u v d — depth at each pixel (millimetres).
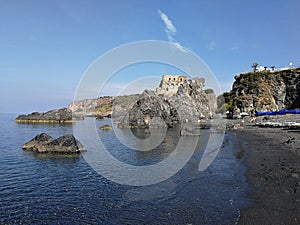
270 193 12312
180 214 10641
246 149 26719
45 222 10211
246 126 55688
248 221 9570
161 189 14008
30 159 22484
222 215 10320
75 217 10609
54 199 12711
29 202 12320
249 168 17875
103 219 10391
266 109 85875
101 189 14180
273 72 94125
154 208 11375
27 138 39719
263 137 35625
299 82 85625
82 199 12648
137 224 9844
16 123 77938
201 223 9727
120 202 12195
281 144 27578
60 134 44812
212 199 12188
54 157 23312
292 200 11227
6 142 34750
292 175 14922
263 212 10234
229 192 13070
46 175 17266
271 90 90625
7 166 19953
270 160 19688
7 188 14453
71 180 16000
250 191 12906
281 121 55688
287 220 9391
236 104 90000
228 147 29031
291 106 86500
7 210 11359
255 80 94312
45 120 81125
